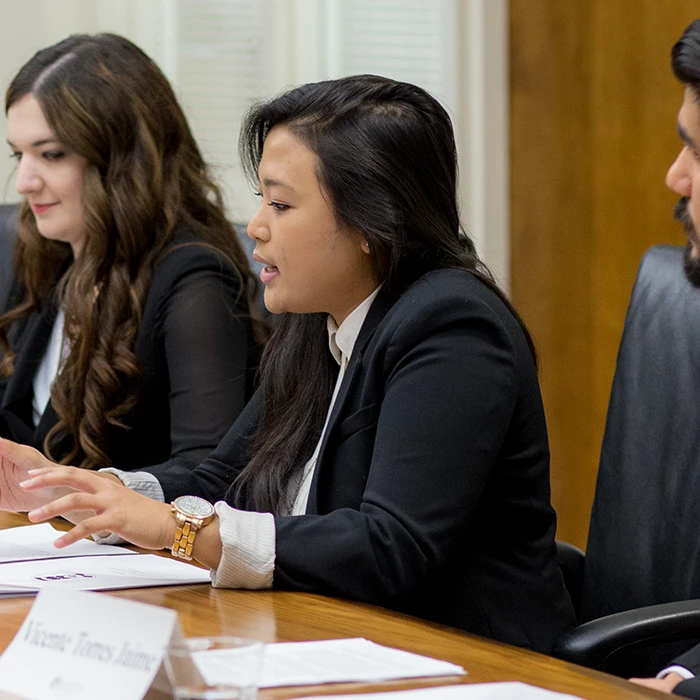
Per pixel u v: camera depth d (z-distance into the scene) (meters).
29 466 6.20
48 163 8.73
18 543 6.10
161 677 3.54
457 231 6.21
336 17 13.45
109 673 3.50
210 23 13.44
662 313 6.70
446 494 5.34
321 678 3.89
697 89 5.45
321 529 5.29
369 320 5.98
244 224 9.56
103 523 5.20
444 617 5.61
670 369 6.58
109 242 8.65
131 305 8.53
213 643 3.37
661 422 6.55
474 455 5.41
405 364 5.62
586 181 14.39
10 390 9.38
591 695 3.87
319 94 6.01
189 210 8.96
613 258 14.28
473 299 5.68
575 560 6.98
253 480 6.48
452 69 13.62
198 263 8.52
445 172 6.11
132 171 8.69
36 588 5.04
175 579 5.36
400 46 13.62
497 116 13.86
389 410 5.52
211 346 8.29
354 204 5.87
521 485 5.80
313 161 5.88
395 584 5.22
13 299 9.99
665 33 13.59
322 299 6.10
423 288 5.79
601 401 14.53
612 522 6.67
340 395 5.95
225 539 5.20
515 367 5.67
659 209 13.80
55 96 8.61
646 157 13.88
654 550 6.45
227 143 13.47
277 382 6.53
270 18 13.36
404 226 5.93
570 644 5.41
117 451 8.60
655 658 6.41
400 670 4.01
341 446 5.86
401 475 5.35
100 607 3.62
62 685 3.58
